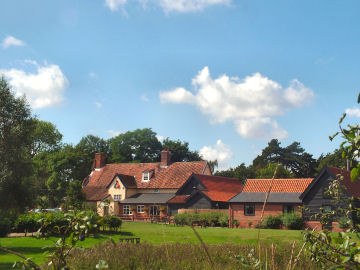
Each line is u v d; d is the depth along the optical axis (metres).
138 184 64.19
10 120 28.17
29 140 29.44
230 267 11.38
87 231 4.03
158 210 58.00
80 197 50.50
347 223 6.83
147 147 96.12
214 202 49.88
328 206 38.47
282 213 41.72
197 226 44.88
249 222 43.00
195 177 53.28
